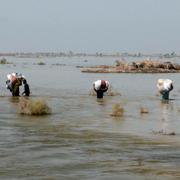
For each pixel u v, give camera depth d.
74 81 74.44
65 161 17.94
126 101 41.97
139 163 17.72
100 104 39.06
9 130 24.86
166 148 20.56
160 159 18.42
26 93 45.28
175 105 39.19
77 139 22.53
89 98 44.44
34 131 24.67
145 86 64.62
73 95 47.62
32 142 21.64
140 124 27.77
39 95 46.62
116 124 27.64
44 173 16.09
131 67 115.44
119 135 23.77
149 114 32.84
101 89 44.47
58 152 19.55
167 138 23.02
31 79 79.19
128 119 29.98
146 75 100.56
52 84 65.81
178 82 76.94
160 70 114.56
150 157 18.77
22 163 17.53
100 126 26.72
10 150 19.83
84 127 26.30
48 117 30.30
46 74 100.56
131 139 22.67
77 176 15.76
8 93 48.12
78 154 19.20
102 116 31.23
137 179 15.47
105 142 21.83
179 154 19.36
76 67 153.88
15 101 39.84
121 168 16.92
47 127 26.05
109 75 99.06
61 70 125.75
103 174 16.06
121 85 66.31
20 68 135.75
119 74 104.50
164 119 30.23
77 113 32.69
